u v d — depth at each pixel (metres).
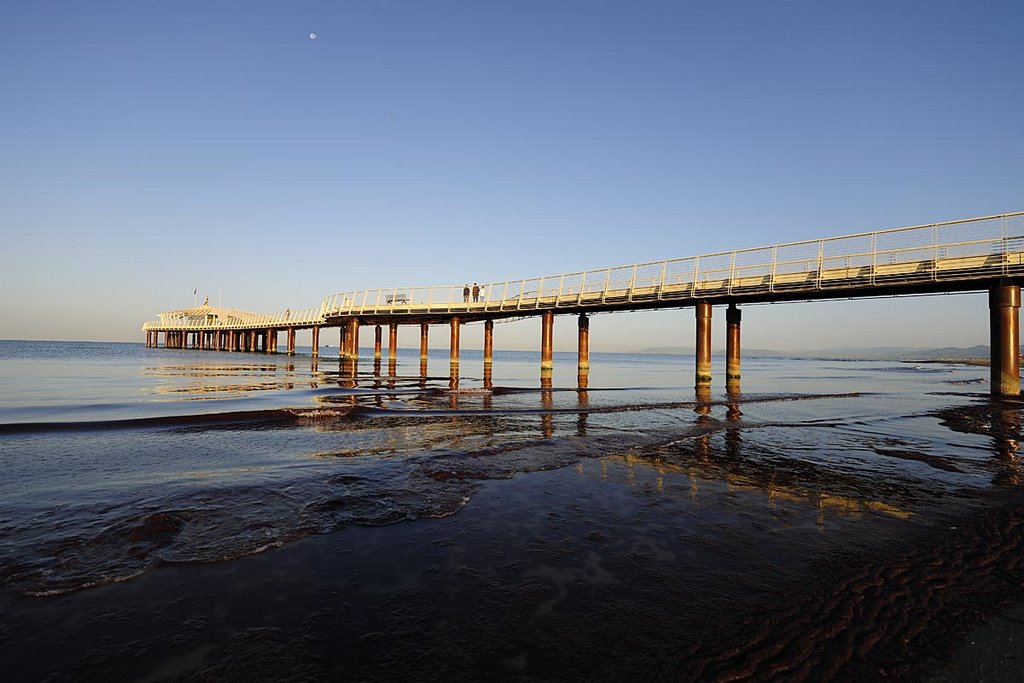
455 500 6.43
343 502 6.21
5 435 10.12
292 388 21.64
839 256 18.88
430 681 3.01
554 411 15.32
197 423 12.07
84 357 50.81
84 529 5.17
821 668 3.14
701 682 2.99
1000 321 16.88
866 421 13.70
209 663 3.16
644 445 10.09
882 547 5.12
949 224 16.80
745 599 4.04
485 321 33.97
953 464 8.69
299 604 3.89
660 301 24.00
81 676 3.01
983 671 3.13
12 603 3.80
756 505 6.46
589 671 3.11
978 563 4.73
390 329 39.91
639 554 4.91
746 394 22.11
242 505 6.00
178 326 89.19
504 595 4.07
